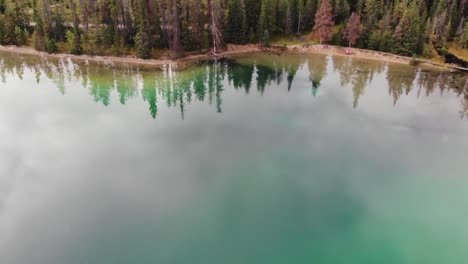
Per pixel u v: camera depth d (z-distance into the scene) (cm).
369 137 6700
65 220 4759
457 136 6762
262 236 4594
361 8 13000
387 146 6425
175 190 5328
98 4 12412
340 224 4778
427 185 5459
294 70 10544
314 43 12612
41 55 11381
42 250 4331
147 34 10944
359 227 4734
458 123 7225
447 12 12375
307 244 4484
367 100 8288
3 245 4378
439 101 8219
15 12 12412
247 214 4922
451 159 6072
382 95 8575
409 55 11544
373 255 4350
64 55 11312
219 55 11688
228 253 4341
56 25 11656
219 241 4503
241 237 4569
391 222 4816
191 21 11562
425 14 11850
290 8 12800
